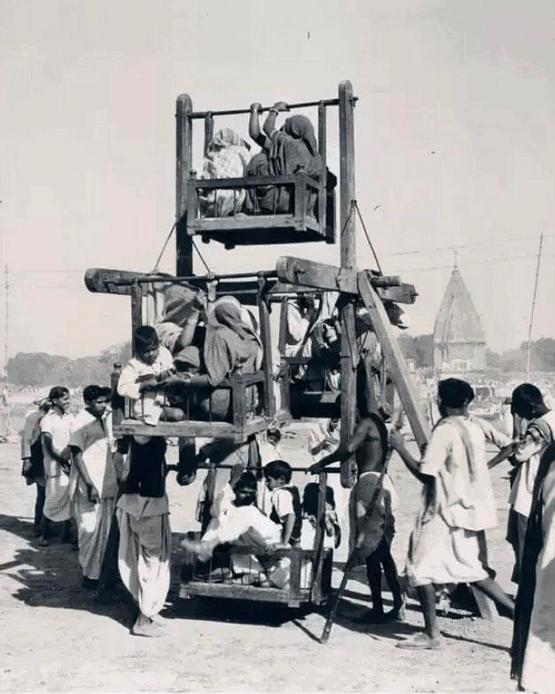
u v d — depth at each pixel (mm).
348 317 8656
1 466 21656
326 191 8977
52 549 11352
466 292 50312
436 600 8117
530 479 8250
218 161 8523
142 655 6922
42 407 12227
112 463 9250
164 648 7102
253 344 7625
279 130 8617
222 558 7840
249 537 7496
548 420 7949
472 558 6973
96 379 71250
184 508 14406
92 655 6922
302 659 6801
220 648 7102
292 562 7438
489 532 12055
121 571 7609
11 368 69562
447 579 6949
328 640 7301
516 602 5504
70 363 71438
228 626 7750
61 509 11516
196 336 7914
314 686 6168
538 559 5316
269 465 7867
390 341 8398
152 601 7457
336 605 7340
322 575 7871
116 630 7641
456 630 7594
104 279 8008
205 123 9109
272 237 9203
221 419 7531
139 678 6363
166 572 7574
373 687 6145
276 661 6762
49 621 7926
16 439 29984
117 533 8547
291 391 9250
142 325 7758
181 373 7355
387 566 7844
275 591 7414
